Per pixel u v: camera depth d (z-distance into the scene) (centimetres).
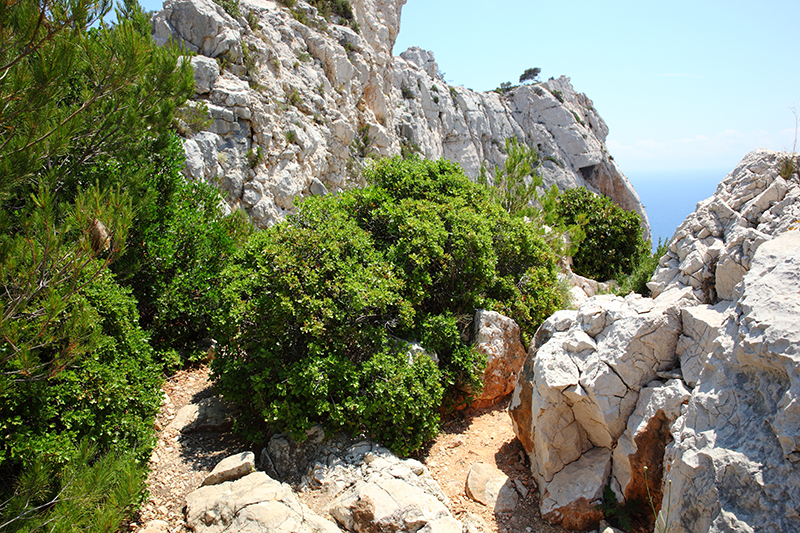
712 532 327
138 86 729
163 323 759
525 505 511
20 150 429
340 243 650
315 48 2877
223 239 884
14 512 366
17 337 373
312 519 445
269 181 2077
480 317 722
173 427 610
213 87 1945
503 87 7500
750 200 539
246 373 601
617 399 462
